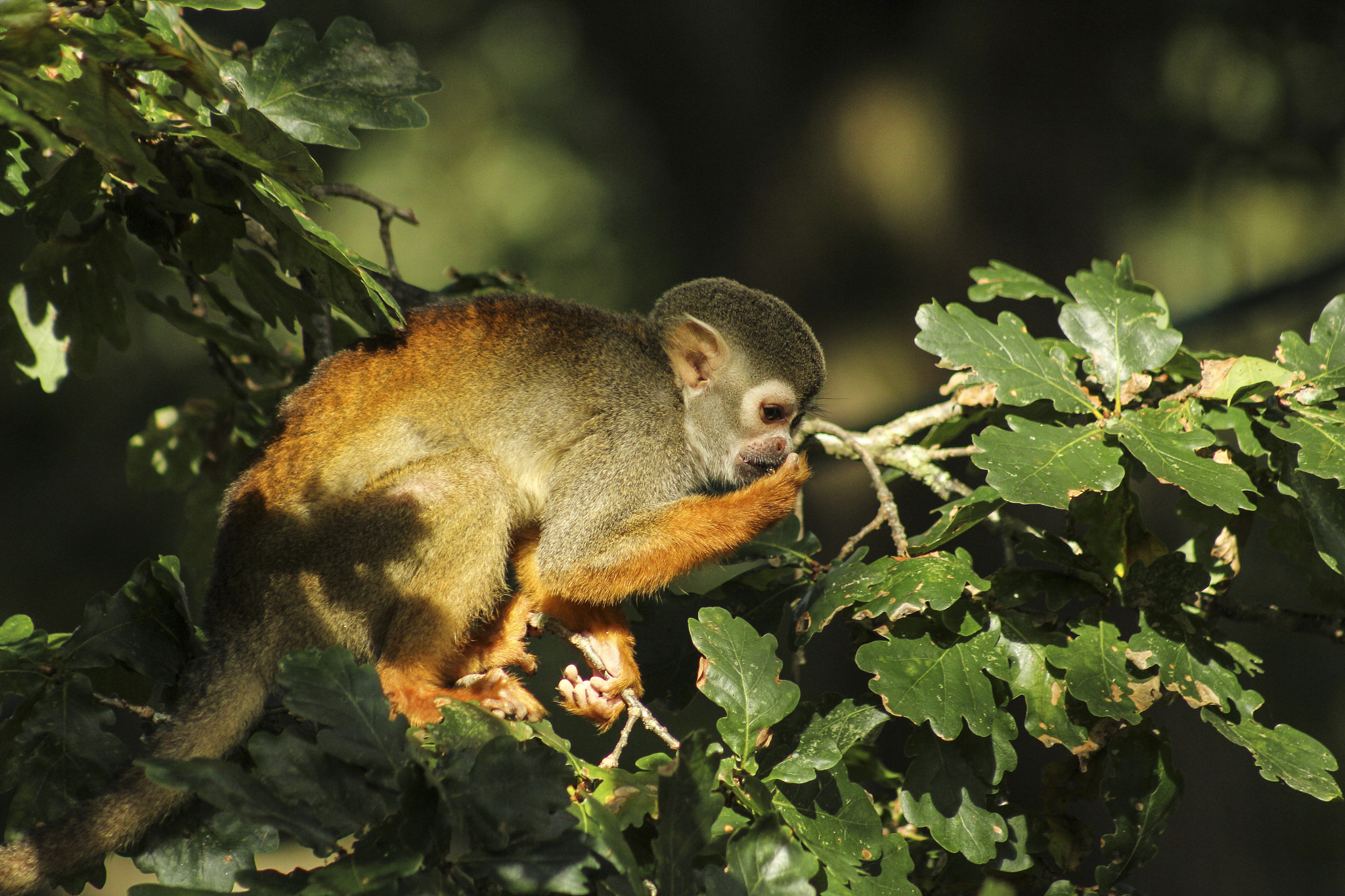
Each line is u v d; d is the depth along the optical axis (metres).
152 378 27.12
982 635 7.41
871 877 6.70
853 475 17.52
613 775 6.92
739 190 23.28
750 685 6.91
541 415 9.64
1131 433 7.62
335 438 8.96
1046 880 7.64
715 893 5.89
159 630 7.66
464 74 32.56
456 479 8.95
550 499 9.62
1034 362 8.16
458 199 32.31
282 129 7.59
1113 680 7.22
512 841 5.95
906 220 21.44
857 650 7.23
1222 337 15.84
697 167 23.88
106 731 7.27
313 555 8.60
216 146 7.44
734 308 10.66
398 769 5.94
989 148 21.02
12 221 20.97
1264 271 27.38
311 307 9.49
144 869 7.15
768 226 22.78
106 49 6.19
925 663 7.18
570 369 9.88
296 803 5.82
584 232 31.36
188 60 6.29
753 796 6.66
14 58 6.09
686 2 23.06
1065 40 20.98
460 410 9.34
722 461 10.64
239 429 11.64
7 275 19.81
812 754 6.98
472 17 31.58
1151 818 7.26
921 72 21.88
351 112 7.84
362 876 5.45
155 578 7.68
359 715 6.10
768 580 8.98
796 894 5.96
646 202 30.80
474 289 12.07
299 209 7.61
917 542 7.91
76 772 7.15
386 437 9.03
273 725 8.27
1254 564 19.73
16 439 26.61
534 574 9.74
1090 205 21.16
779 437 10.45
